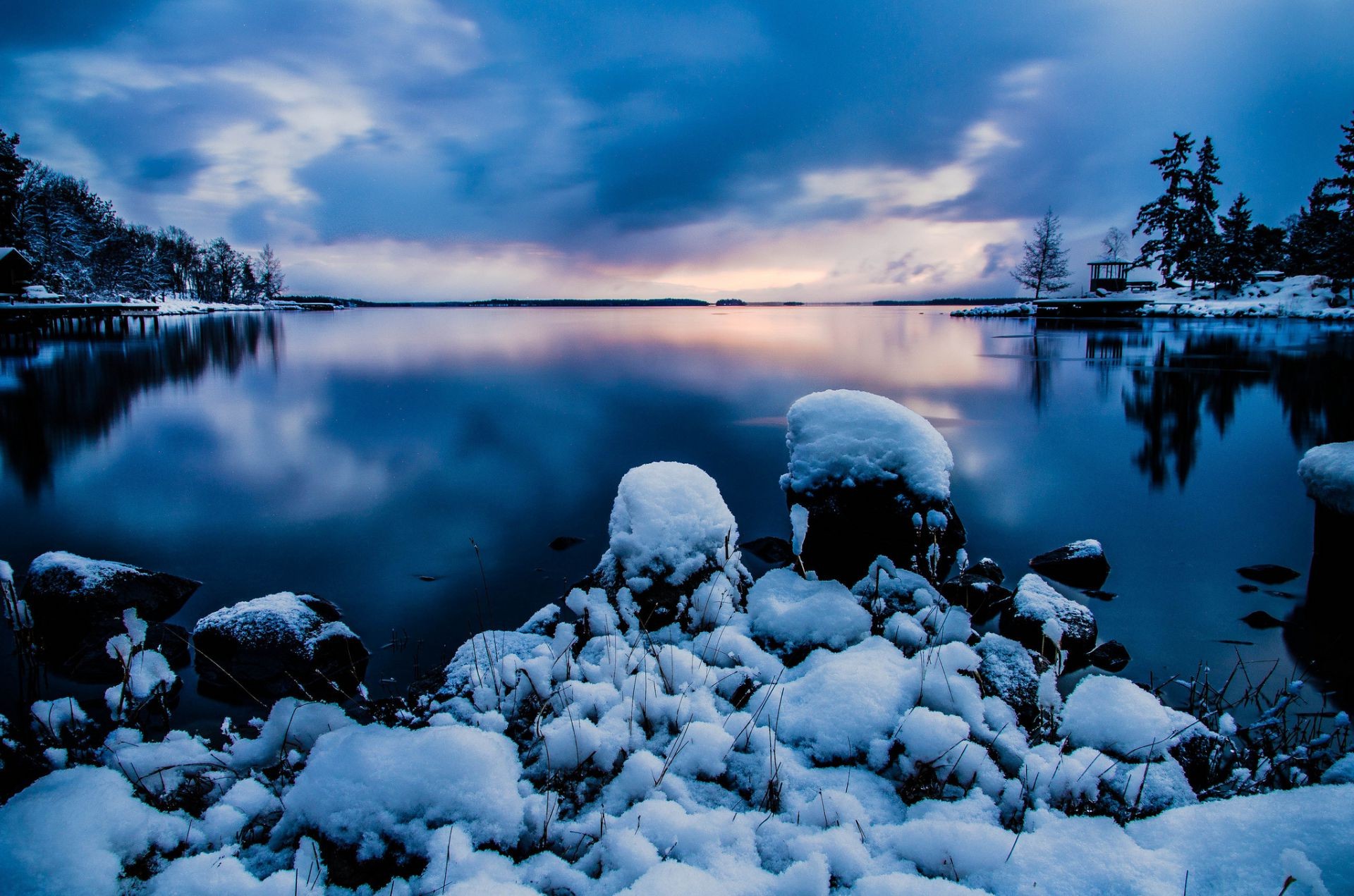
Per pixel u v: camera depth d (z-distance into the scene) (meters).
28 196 67.00
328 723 2.71
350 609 6.05
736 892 1.82
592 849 2.02
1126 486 10.48
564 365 30.89
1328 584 5.66
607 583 3.93
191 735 3.98
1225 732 3.07
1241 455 12.62
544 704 2.72
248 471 11.81
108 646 2.84
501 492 10.18
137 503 9.75
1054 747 2.50
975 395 20.47
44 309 46.84
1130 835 2.04
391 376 26.84
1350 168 49.31
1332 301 52.00
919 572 4.79
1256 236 67.62
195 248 100.69
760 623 3.58
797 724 2.68
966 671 2.95
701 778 2.42
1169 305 59.53
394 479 11.09
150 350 37.75
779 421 16.34
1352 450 5.50
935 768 2.37
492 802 2.09
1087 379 23.39
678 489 4.00
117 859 1.91
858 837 2.08
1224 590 6.32
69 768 2.42
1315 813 1.98
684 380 24.83
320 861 1.99
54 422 16.92
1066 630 4.64
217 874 1.89
